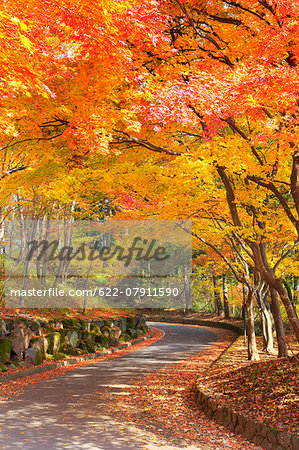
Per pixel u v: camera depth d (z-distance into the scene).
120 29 6.06
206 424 7.58
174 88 7.64
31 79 5.91
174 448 6.26
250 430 6.70
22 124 8.95
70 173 10.93
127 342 22.67
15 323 13.59
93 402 9.27
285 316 23.09
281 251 16.31
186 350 20.08
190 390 10.66
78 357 16.47
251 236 10.50
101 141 8.09
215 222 14.62
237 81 7.25
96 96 8.42
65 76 8.05
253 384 8.41
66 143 9.73
